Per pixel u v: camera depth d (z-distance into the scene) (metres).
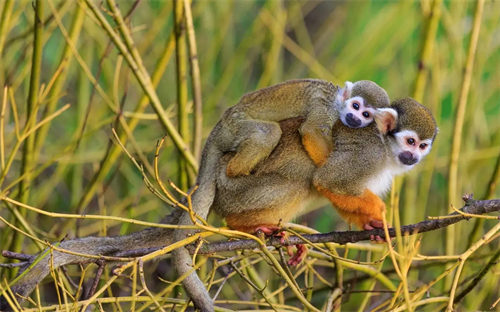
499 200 8.51
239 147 10.45
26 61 15.15
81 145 15.98
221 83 16.77
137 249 9.55
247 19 20.42
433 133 10.84
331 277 17.12
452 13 16.03
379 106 10.91
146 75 12.23
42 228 17.00
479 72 16.06
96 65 18.52
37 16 11.98
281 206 10.40
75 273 13.47
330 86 11.41
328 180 10.33
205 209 10.30
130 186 17.84
